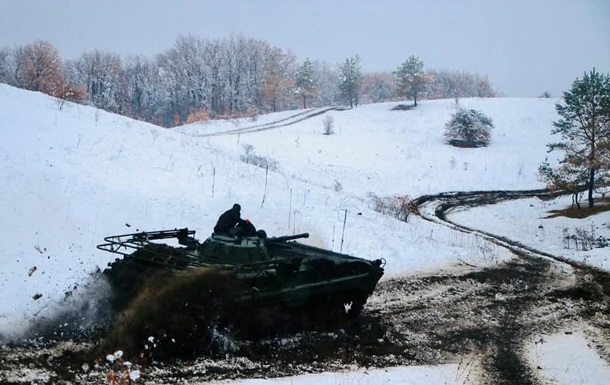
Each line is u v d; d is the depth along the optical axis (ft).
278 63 325.01
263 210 58.70
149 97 314.14
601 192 125.18
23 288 36.60
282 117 233.76
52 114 66.13
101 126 68.33
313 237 55.93
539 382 29.40
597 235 89.56
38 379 24.98
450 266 55.67
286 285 32.35
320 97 346.54
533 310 42.93
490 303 44.01
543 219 106.63
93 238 45.19
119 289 31.89
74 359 27.32
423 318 38.96
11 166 50.55
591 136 112.37
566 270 58.39
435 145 181.47
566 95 113.60
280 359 29.43
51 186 49.75
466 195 128.47
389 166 147.84
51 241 43.19
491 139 190.80
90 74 285.64
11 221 43.96
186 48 326.44
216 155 73.87
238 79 322.55
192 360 28.25
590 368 31.81
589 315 42.47
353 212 67.92
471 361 31.73
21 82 222.48
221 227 38.37
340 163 142.20
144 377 25.86
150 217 50.60
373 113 240.73
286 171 111.96
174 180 59.52
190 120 223.92
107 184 53.57
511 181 146.51
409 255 56.95
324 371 28.27
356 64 272.10
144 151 64.75
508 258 63.26
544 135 194.29
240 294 30.22
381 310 40.01
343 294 35.83
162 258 32.40
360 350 31.96
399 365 30.22
